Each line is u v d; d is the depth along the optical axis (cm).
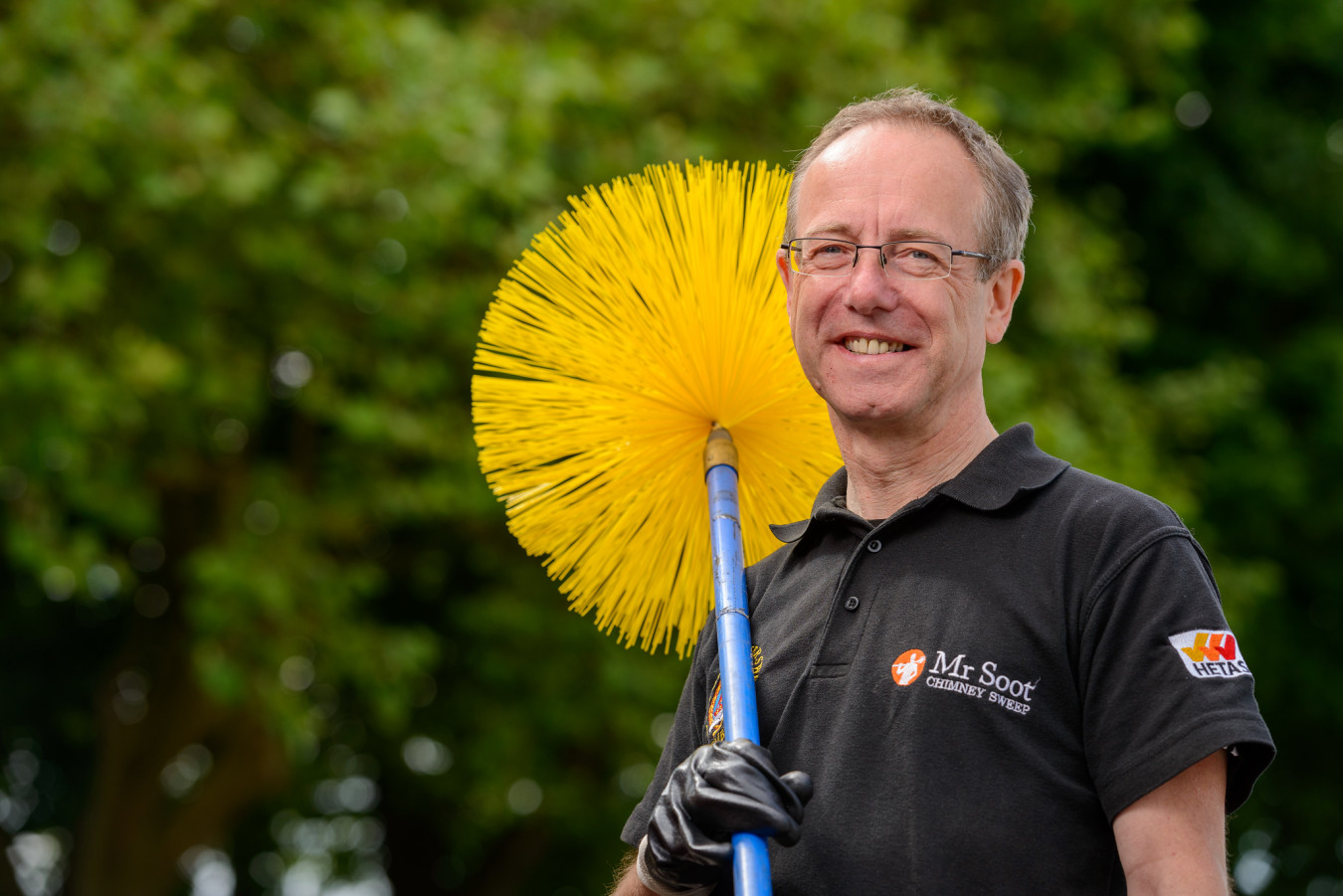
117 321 688
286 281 711
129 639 948
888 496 203
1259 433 991
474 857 1157
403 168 658
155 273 699
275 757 906
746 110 731
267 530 724
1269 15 1051
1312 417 1059
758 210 236
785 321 233
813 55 735
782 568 212
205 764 1033
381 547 885
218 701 700
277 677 697
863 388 197
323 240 694
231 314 731
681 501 240
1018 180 206
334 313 723
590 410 238
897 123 203
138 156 632
